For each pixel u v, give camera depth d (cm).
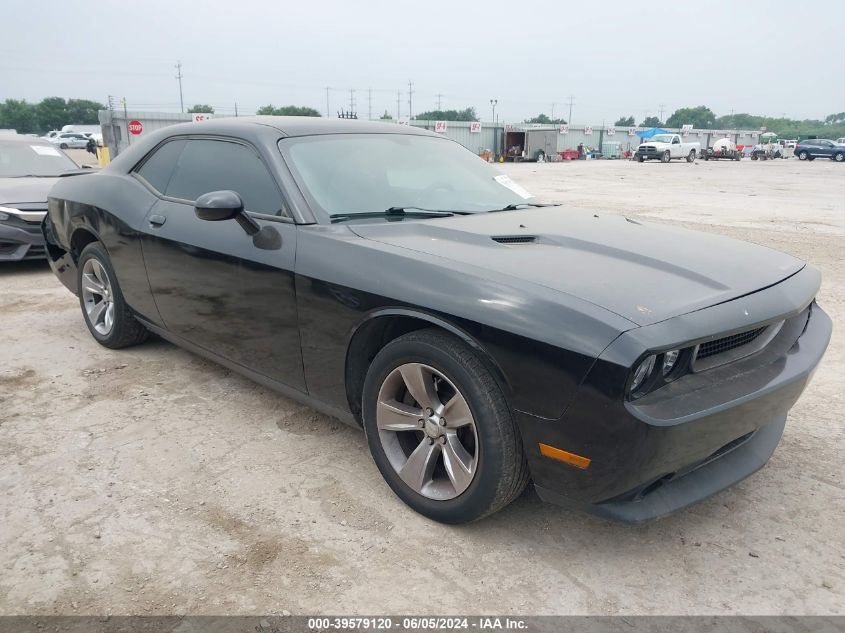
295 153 324
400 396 271
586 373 205
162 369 422
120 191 405
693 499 232
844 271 741
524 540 253
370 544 249
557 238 283
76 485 287
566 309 214
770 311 238
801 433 342
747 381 229
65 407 364
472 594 224
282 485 288
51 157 856
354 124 374
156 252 367
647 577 233
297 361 301
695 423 209
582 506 224
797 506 277
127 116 3256
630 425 202
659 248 278
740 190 2031
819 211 1417
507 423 231
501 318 221
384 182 335
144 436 332
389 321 265
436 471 268
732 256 282
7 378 405
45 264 777
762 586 229
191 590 223
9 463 304
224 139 352
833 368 435
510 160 5359
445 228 291
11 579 228
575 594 224
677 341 206
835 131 17475
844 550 249
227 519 263
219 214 290
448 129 5309
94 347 465
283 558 240
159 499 277
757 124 19375
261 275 302
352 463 308
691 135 7619
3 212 679
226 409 364
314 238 286
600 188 2073
